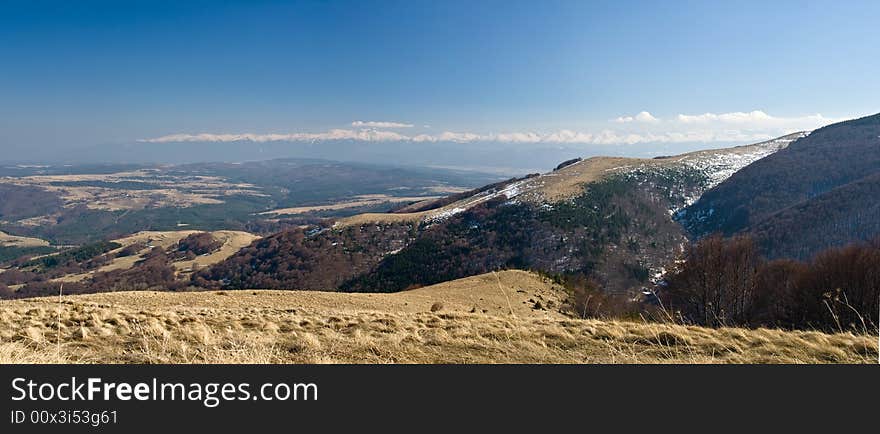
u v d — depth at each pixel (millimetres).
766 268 34594
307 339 8203
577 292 57719
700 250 32781
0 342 7664
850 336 8180
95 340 8289
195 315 12906
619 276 120938
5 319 10203
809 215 116312
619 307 40969
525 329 9516
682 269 34500
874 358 7070
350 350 7828
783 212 129125
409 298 48375
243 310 17469
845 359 7082
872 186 115312
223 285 148375
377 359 7340
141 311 13039
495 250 144125
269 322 10852
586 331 9445
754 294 31594
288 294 42531
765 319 29953
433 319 11555
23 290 143375
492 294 54344
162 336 8469
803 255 97062
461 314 12602
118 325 9922
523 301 52188
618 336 8742
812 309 26453
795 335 8594
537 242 144000
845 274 26891
